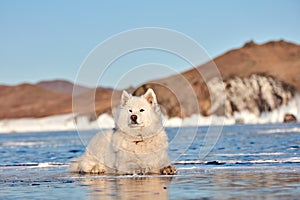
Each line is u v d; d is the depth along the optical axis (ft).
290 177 33.35
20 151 75.41
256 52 414.41
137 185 31.96
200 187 29.96
